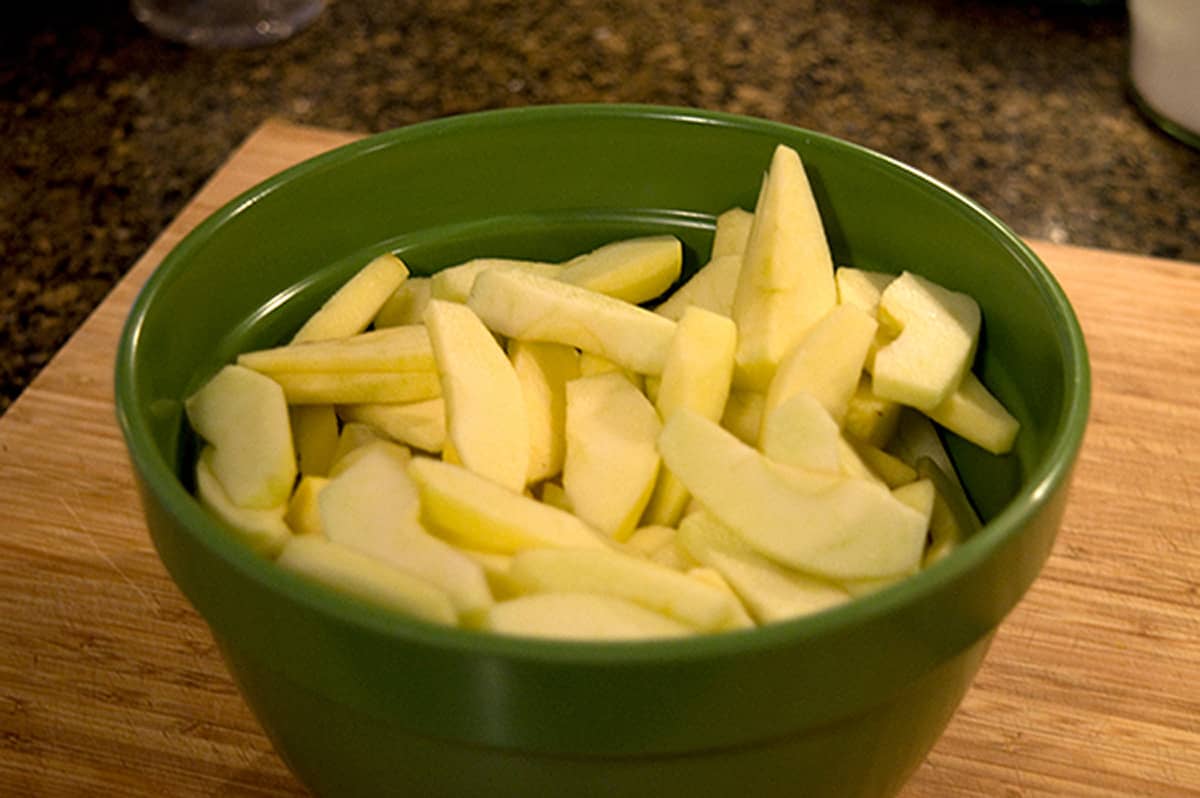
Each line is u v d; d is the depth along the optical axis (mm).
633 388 581
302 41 1366
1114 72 1310
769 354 567
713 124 672
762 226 597
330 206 657
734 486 486
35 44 1364
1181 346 838
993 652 671
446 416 552
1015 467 586
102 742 625
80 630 677
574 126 680
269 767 618
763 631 400
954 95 1275
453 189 691
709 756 440
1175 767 621
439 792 476
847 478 479
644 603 445
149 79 1312
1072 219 1109
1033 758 625
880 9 1415
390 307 670
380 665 416
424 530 468
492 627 428
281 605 421
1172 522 735
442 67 1324
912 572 467
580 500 534
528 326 591
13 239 1104
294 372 584
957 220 618
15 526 728
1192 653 671
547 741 424
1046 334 559
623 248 666
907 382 565
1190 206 1128
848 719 451
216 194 927
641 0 1430
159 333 562
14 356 988
